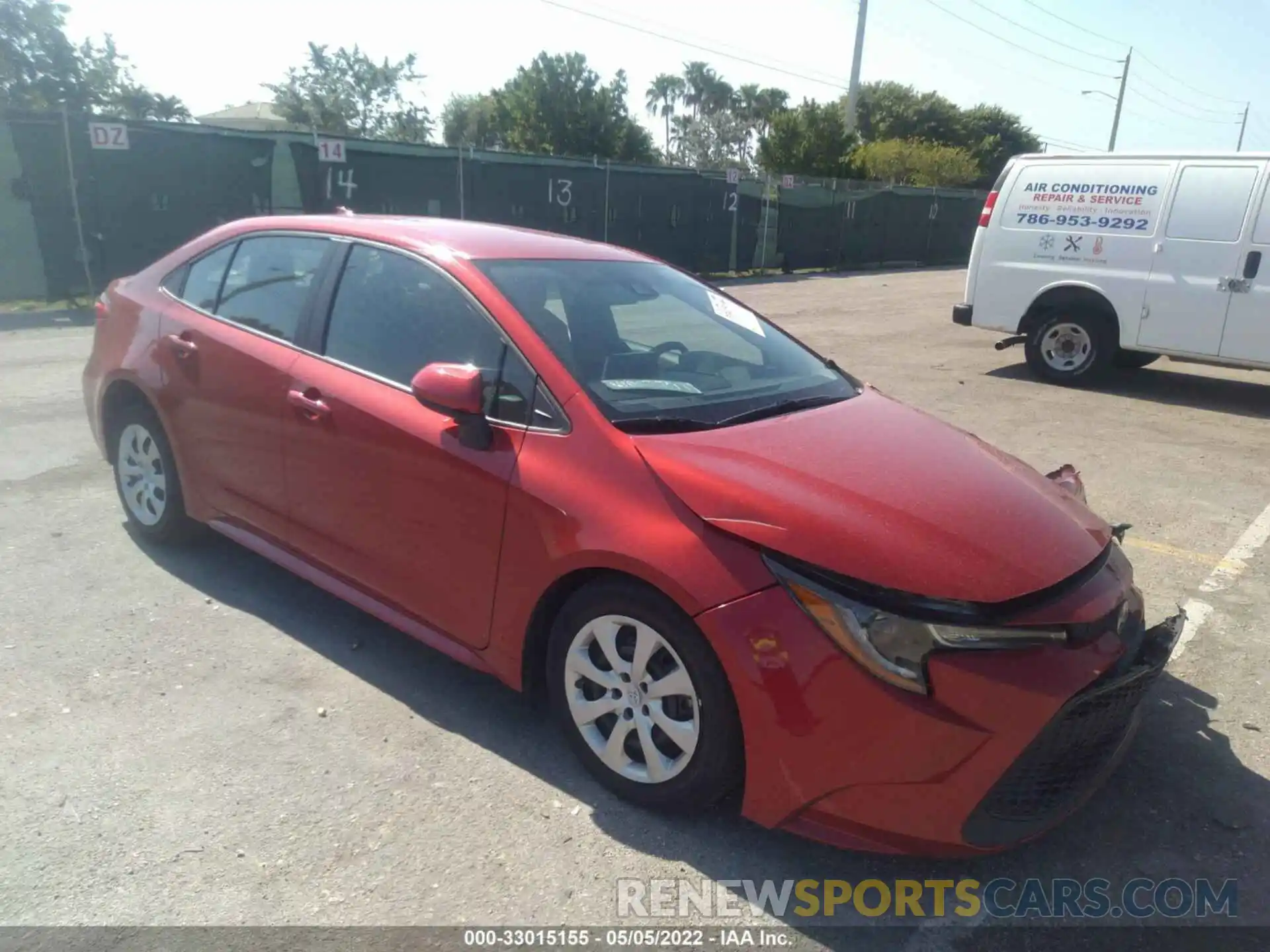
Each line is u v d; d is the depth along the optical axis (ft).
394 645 12.83
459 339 11.21
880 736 8.08
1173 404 30.68
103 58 104.37
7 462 19.57
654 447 9.62
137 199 44.50
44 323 39.11
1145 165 30.71
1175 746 11.46
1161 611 15.16
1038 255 32.86
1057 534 9.33
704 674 8.76
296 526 12.60
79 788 9.61
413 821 9.43
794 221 79.77
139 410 15.03
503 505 10.11
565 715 10.11
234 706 11.21
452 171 54.39
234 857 8.80
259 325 13.30
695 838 9.42
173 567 14.88
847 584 8.25
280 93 130.21
